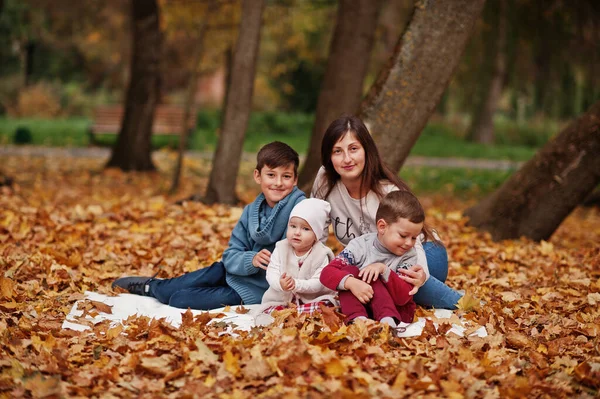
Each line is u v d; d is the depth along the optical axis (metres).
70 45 27.92
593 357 3.68
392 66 6.59
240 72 8.52
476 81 16.02
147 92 14.91
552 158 7.46
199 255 6.00
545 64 13.81
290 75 30.80
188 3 14.62
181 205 8.39
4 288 4.41
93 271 5.26
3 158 16.66
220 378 3.21
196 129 23.30
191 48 21.52
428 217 8.37
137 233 6.67
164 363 3.38
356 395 2.97
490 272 5.83
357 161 4.31
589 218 12.18
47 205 8.28
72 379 3.27
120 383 3.22
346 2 9.23
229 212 7.62
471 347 3.71
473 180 15.95
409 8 15.03
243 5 8.46
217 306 4.50
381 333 3.68
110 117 21.19
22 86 29.86
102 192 11.59
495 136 29.22
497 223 7.62
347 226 4.59
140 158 15.02
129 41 23.31
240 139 8.66
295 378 3.21
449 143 26.47
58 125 24.42
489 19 12.09
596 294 4.86
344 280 3.93
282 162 4.41
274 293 4.26
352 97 9.23
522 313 4.47
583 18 11.88
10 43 27.64
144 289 4.70
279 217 4.44
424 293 4.45
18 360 3.41
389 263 4.09
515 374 3.44
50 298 4.54
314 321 3.91
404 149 6.68
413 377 3.29
